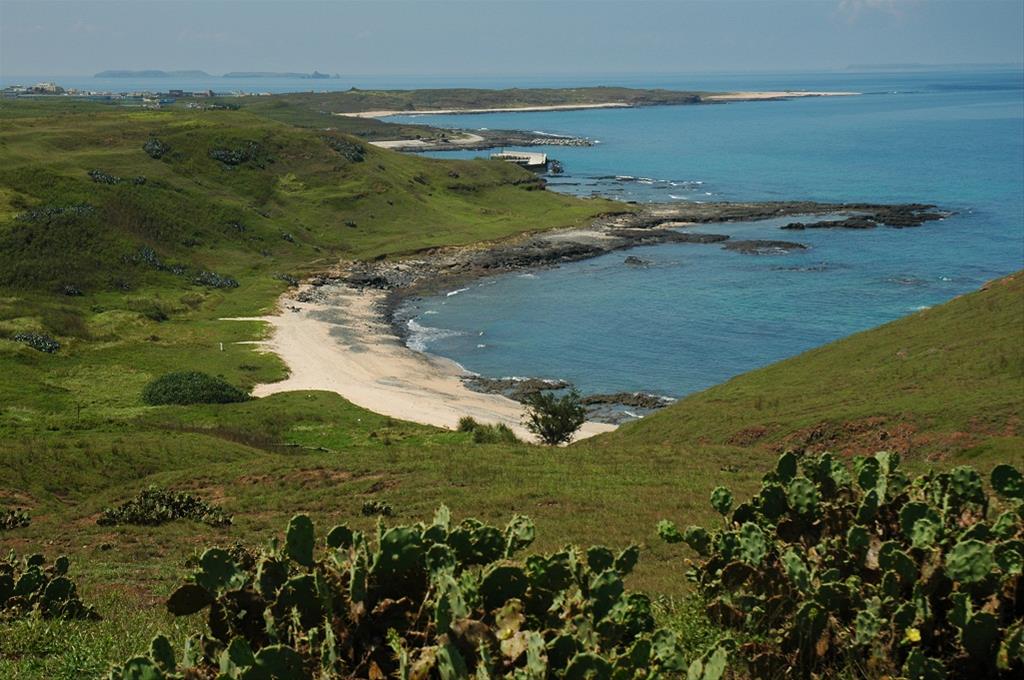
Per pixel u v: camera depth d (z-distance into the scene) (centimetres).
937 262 10044
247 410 5625
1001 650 717
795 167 19300
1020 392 3731
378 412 5828
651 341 7719
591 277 10156
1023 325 4741
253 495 3228
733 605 873
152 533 2622
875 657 758
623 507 2661
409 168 14950
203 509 2888
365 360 7281
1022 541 795
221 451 4197
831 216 13162
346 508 2927
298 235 11731
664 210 13875
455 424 5606
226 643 690
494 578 669
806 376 4953
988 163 19100
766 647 794
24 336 6962
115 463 3841
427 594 649
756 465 3372
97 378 6388
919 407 3762
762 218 13250
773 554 905
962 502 912
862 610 789
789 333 7719
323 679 614
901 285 9106
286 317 8562
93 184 10688
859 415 3816
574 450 3797
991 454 3150
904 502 925
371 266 10644
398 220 12775
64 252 9038
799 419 4012
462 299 9406
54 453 3822
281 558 726
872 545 887
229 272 10062
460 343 7869
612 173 19100
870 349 5144
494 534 738
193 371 6681
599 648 682
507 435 4800
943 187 15712
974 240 11162
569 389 6588
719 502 997
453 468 3406
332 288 9769
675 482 3041
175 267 9662
